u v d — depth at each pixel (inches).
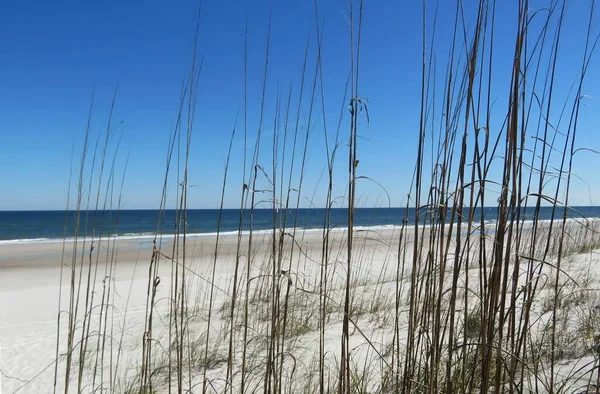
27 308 317.4
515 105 60.1
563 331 119.2
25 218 2509.8
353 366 126.8
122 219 2068.2
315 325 186.9
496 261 64.1
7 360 193.2
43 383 159.9
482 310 66.9
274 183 84.3
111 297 343.6
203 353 168.7
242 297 240.2
